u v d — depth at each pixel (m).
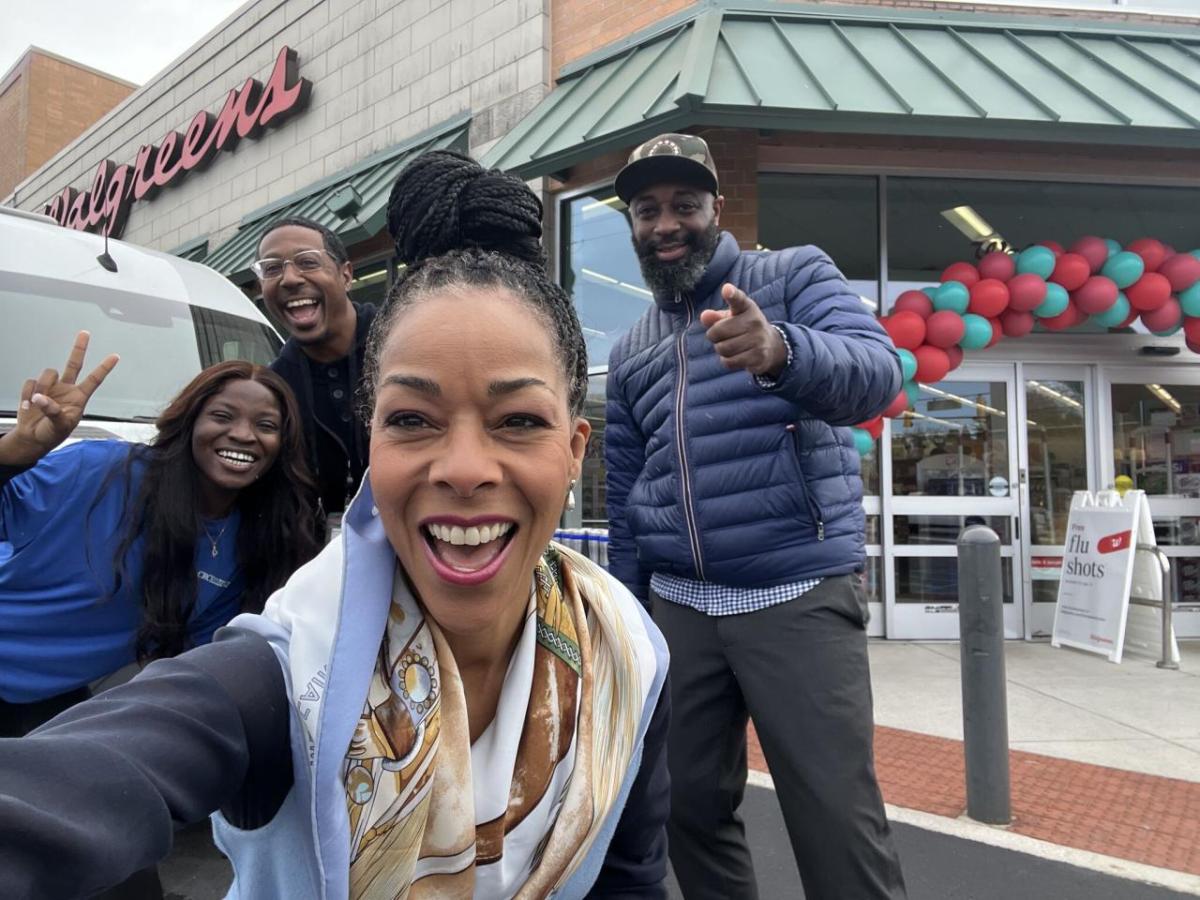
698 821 2.16
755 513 2.03
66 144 16.92
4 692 2.21
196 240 10.74
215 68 10.70
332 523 2.88
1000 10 6.25
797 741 1.94
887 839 1.94
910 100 4.95
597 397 6.40
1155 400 6.78
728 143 5.72
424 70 7.72
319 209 7.79
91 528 2.22
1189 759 3.83
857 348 1.84
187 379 3.74
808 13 5.82
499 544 0.95
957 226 6.44
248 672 0.88
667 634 2.22
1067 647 6.19
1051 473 6.71
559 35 6.74
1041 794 3.45
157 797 0.74
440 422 0.92
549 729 1.06
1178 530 6.73
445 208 1.36
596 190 6.41
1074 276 5.76
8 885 0.63
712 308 2.23
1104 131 5.01
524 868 1.04
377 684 0.93
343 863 0.86
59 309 3.57
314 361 2.80
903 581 6.52
